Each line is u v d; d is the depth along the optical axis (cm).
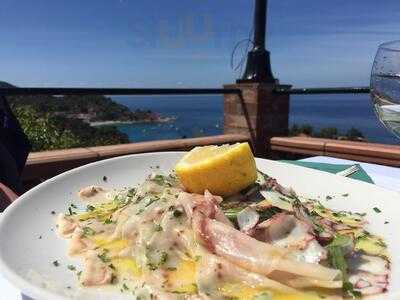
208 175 108
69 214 118
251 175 110
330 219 116
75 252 97
